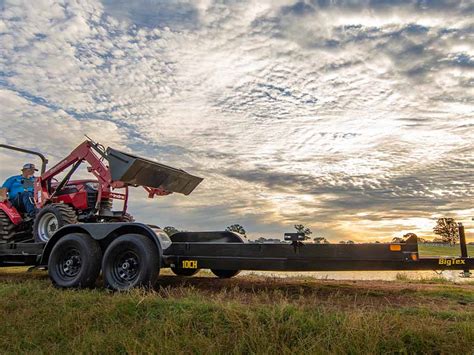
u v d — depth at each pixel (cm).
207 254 698
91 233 752
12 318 586
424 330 438
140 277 680
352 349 418
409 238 627
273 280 861
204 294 678
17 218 980
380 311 501
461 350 409
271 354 430
